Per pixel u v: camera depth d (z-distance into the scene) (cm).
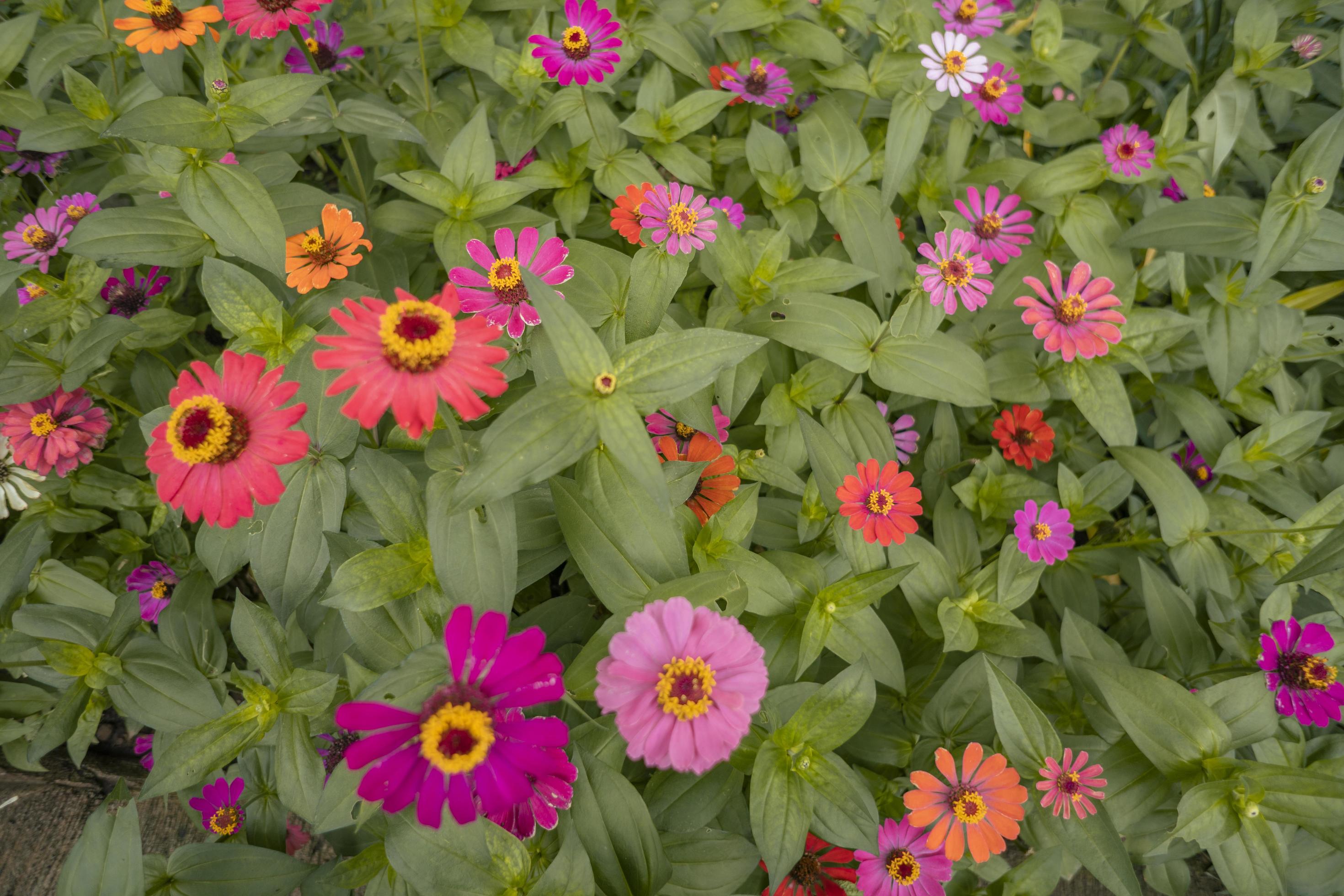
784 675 52
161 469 37
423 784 34
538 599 62
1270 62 87
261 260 50
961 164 76
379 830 47
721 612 47
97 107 64
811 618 49
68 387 58
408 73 78
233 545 49
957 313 73
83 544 71
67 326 64
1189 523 63
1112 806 52
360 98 73
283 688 45
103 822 43
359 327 34
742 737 37
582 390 37
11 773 65
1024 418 68
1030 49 85
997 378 68
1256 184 96
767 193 70
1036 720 48
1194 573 63
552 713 47
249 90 50
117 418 70
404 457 53
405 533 43
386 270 64
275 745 51
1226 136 80
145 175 61
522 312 45
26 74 80
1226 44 92
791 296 58
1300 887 60
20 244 65
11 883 61
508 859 39
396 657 44
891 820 50
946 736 56
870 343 58
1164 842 51
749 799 48
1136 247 71
